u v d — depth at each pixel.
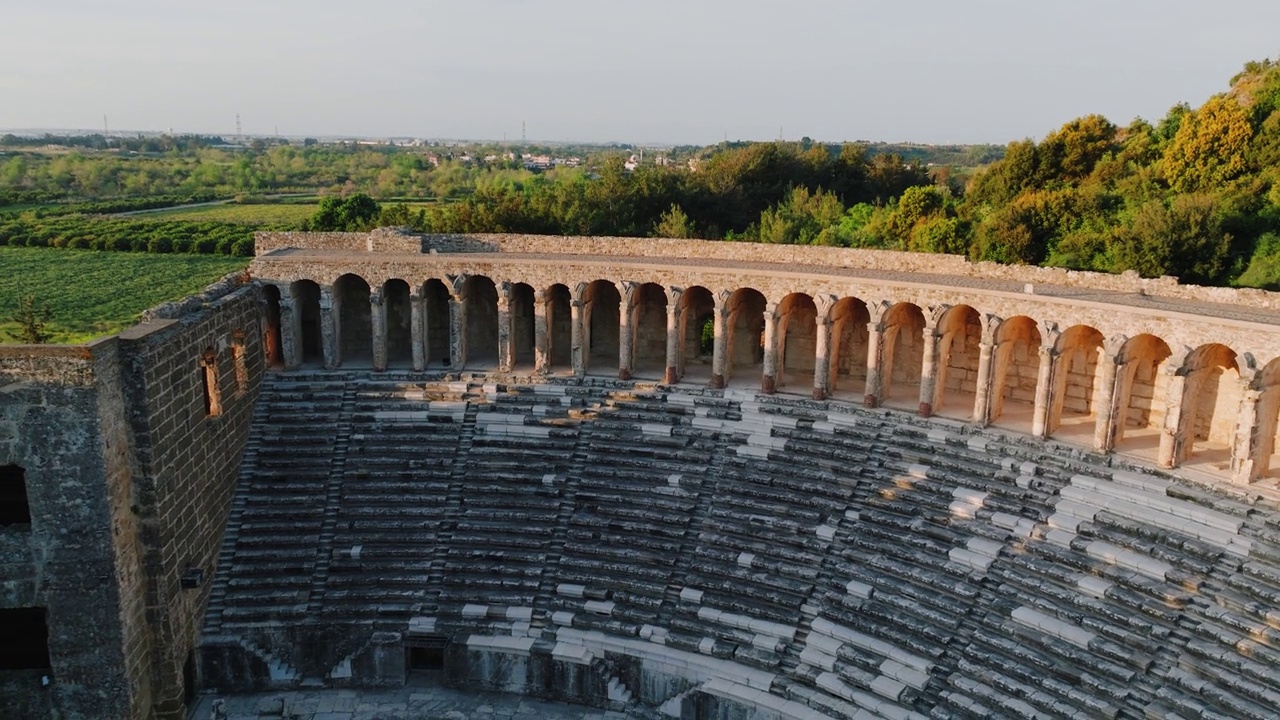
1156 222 52.69
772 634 33.16
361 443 41.00
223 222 138.75
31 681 30.72
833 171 102.12
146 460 31.05
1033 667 28.89
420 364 45.75
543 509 38.56
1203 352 33.44
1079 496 33.31
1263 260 50.38
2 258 112.25
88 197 182.62
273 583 36.06
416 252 50.66
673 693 33.12
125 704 30.98
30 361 28.48
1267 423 32.16
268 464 39.84
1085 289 40.53
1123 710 26.78
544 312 45.31
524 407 42.78
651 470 39.50
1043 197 61.50
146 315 34.22
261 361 43.09
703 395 43.22
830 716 30.06
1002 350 38.34
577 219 81.31
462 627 35.19
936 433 38.12
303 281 46.03
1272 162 58.62
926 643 30.88
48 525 29.66
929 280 41.94
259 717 33.47
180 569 33.28
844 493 36.56
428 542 37.50
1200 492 31.88
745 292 46.44
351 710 33.88
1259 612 27.28
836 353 43.12
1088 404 40.19
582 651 34.09
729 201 91.25
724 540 36.34
